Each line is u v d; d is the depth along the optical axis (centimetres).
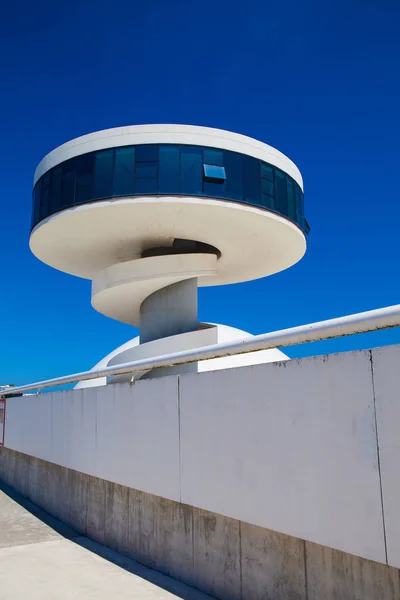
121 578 778
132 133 1315
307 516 521
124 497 943
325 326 524
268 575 601
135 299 1620
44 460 1437
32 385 1542
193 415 714
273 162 1421
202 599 676
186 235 1484
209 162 1314
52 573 813
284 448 556
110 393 973
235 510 623
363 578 488
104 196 1294
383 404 454
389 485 443
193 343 1372
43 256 1675
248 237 1503
